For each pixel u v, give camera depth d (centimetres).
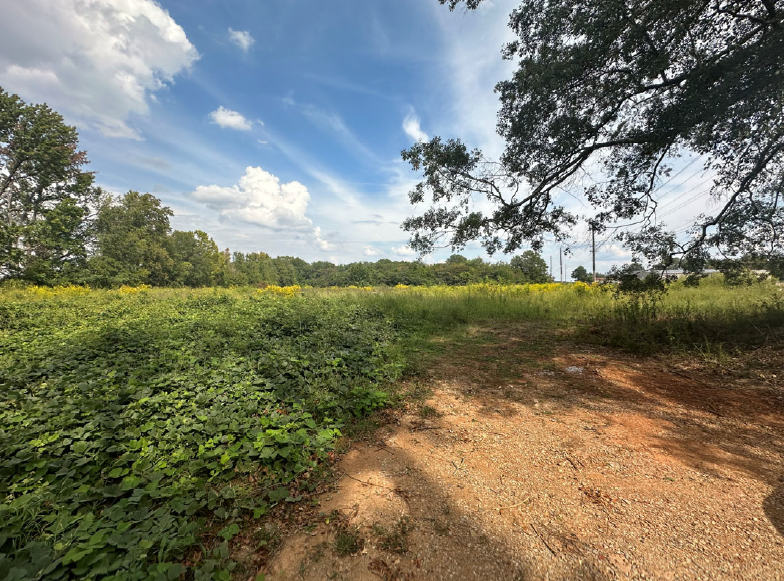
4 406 354
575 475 267
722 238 709
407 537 207
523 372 534
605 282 860
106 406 347
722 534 202
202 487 247
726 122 602
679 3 500
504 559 190
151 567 171
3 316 874
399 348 656
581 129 674
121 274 3141
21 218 2634
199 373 448
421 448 315
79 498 226
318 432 320
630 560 187
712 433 328
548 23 631
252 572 186
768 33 527
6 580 160
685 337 652
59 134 2592
